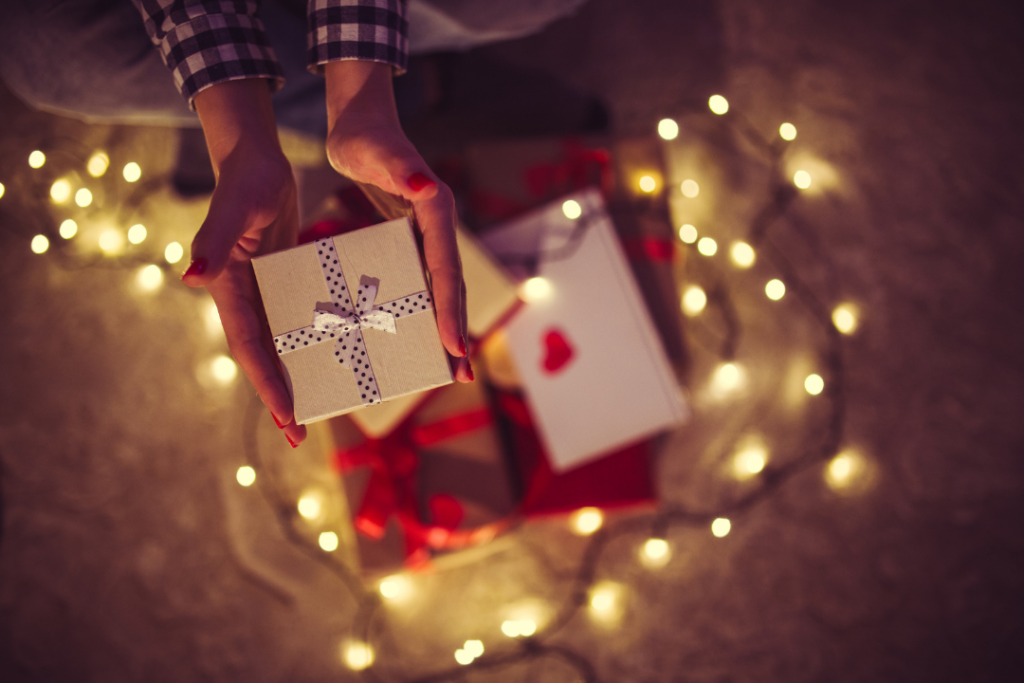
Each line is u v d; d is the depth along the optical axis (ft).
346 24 2.02
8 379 3.20
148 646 3.08
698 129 3.34
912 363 3.17
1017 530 3.07
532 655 3.05
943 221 3.26
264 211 2.01
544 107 3.29
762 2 3.39
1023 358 3.16
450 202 1.99
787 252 3.26
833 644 3.04
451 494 2.85
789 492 3.11
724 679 3.03
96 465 3.16
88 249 3.28
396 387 2.03
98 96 2.47
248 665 3.06
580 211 2.94
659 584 3.07
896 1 3.39
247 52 2.04
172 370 3.21
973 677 3.00
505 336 2.96
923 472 3.12
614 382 2.91
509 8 2.55
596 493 2.93
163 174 3.31
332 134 2.04
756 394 3.17
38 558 3.12
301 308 2.03
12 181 3.30
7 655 3.07
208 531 3.13
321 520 3.12
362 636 3.07
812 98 3.35
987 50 3.34
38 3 2.23
